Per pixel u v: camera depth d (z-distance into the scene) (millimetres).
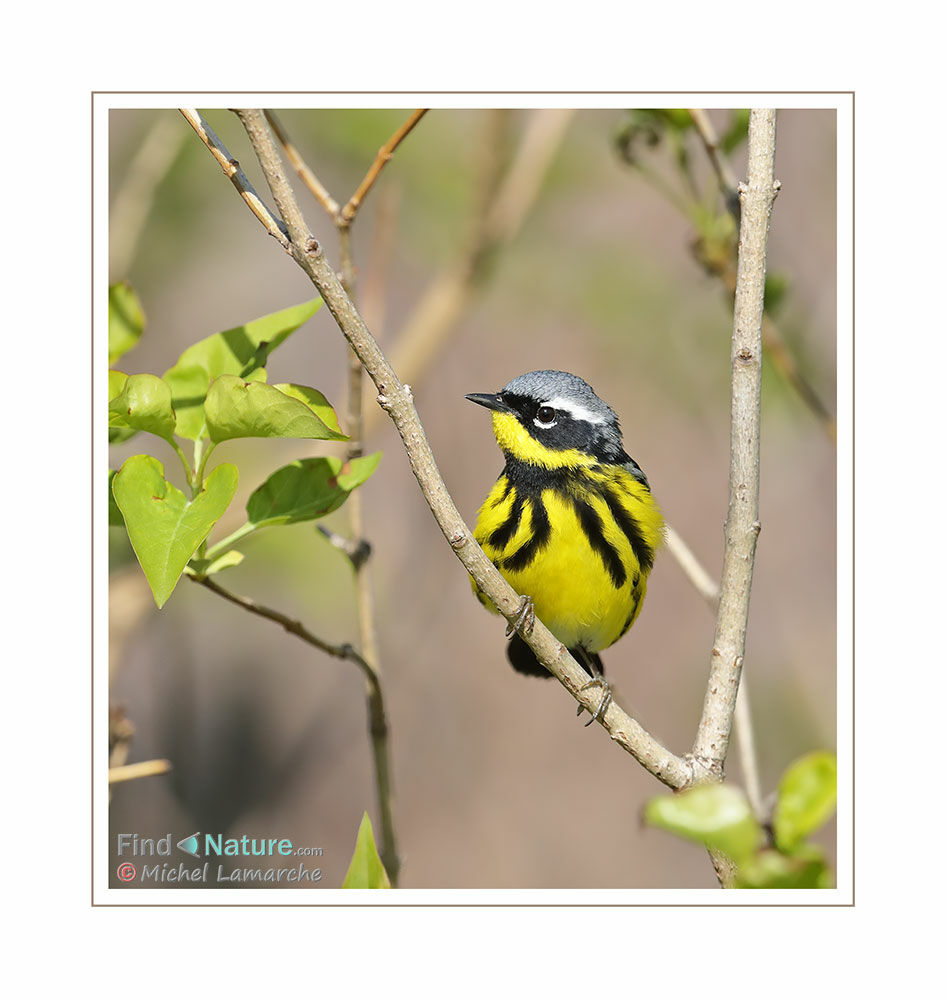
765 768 14148
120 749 7523
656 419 15438
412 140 13883
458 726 15164
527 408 8648
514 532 8445
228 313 14148
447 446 15125
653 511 8734
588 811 14898
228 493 5758
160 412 6059
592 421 8680
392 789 7461
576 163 14672
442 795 14734
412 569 14781
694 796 4363
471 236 12891
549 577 8398
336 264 14383
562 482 8492
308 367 14922
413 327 13547
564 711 15367
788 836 4648
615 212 15250
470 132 13945
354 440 7789
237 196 13570
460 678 15305
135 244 12258
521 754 15078
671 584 15984
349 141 13773
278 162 5469
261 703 14156
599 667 9227
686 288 15047
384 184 14062
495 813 14609
